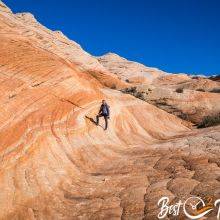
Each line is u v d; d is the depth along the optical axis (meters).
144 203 9.77
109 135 19.03
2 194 9.41
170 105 34.69
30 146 11.95
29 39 21.17
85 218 9.32
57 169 12.13
